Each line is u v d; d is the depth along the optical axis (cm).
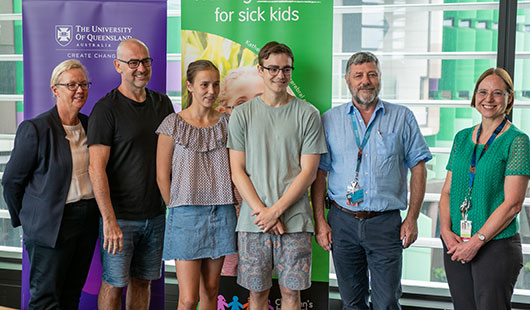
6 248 395
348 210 252
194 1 288
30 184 256
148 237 272
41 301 261
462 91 347
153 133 267
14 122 388
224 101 291
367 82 241
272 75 240
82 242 265
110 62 290
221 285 301
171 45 376
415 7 348
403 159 254
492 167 221
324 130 259
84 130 267
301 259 247
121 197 263
